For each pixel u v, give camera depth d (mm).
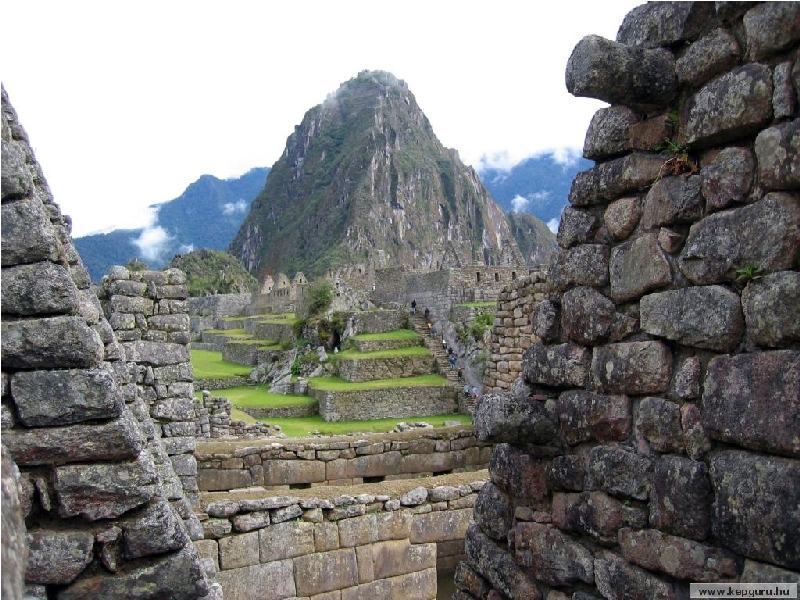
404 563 9305
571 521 5258
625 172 5035
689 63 4566
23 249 4273
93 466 4301
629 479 4750
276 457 11422
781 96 3934
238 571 8469
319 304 62656
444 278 50906
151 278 10727
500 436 5488
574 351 5379
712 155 4441
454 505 9703
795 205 3883
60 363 4281
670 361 4582
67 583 4188
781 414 3793
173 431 10367
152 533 4363
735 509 4020
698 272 4402
